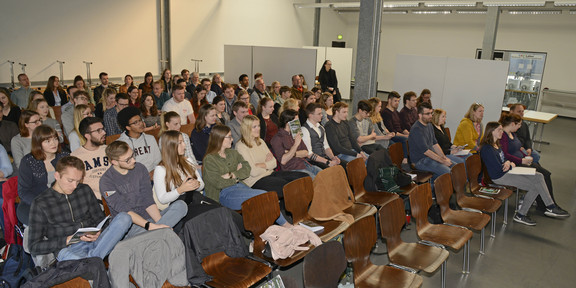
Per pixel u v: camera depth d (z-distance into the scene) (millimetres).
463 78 6672
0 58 7457
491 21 10820
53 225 2607
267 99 5211
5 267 2682
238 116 4738
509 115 5148
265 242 2967
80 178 2600
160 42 10109
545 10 11484
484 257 3891
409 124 6289
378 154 4336
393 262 2932
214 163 3465
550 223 4758
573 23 12016
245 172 3670
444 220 3701
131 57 9555
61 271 2197
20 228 3129
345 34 16594
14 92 6891
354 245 2709
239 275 2613
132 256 2273
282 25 13445
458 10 12789
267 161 4020
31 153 3211
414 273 2793
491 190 4512
